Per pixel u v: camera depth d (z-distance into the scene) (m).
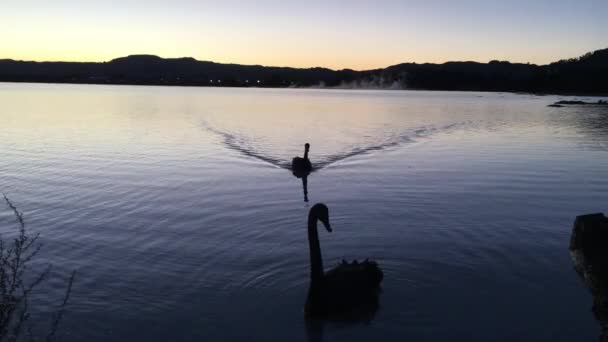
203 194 15.13
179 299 8.04
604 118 49.53
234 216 12.73
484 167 20.19
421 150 25.45
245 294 8.23
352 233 11.34
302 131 34.47
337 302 7.57
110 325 7.23
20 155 22.34
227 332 7.09
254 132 33.47
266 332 7.10
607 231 9.28
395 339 6.95
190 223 12.08
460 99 111.00
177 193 15.23
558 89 169.12
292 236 11.12
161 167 19.75
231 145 26.55
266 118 46.44
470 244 10.58
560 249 10.27
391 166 20.48
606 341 6.52
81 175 17.94
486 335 7.03
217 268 9.27
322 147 26.42
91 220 12.28
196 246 10.44
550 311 7.65
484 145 27.61
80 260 9.62
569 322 7.33
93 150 24.08
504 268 9.30
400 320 7.44
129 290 8.34
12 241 10.65
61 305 7.79
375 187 16.30
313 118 47.12
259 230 11.56
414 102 91.25
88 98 83.00
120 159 21.55
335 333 7.10
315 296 7.46
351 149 25.72
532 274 9.01
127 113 49.28
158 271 9.12
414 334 7.07
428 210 13.36
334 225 11.97
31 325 7.16
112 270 9.15
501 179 17.67
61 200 14.27
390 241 10.79
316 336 7.02
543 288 8.43
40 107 56.19
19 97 82.00
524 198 14.77
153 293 8.24
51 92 112.38
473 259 9.73
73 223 12.02
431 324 7.32
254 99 97.00
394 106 74.25
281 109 62.03
